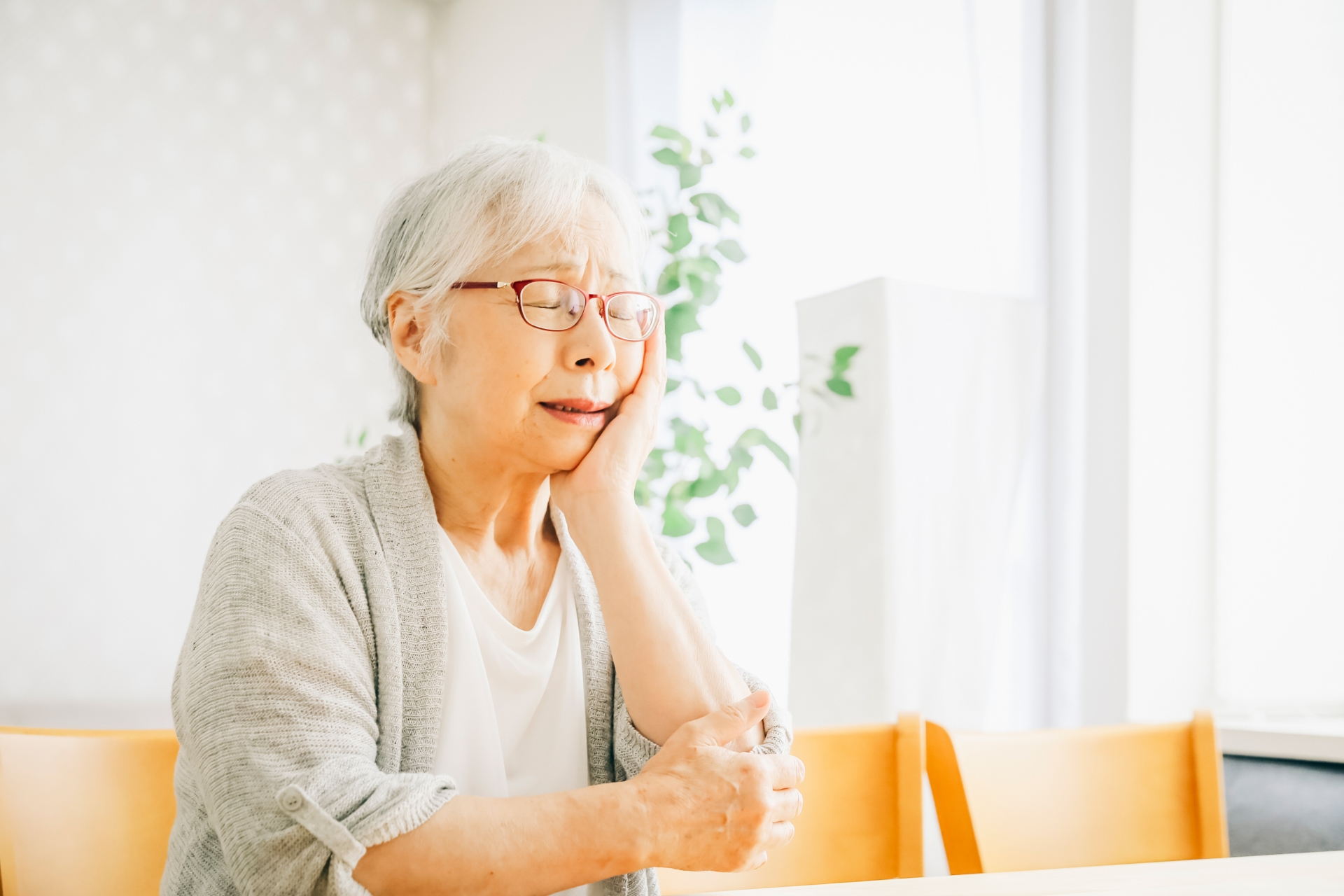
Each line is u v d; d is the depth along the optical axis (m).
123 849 0.96
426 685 0.83
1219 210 1.86
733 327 2.48
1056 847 1.12
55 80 2.80
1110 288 2.00
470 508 0.92
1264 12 1.83
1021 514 2.06
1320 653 1.75
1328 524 1.75
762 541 2.39
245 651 0.71
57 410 2.75
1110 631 1.97
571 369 0.86
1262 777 1.71
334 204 3.26
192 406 2.96
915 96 2.23
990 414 1.74
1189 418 1.87
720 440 2.47
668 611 0.85
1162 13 1.93
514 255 0.85
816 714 1.65
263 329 3.10
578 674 0.95
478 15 3.37
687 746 0.75
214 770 0.68
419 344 0.89
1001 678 2.03
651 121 2.79
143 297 2.90
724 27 2.60
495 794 0.87
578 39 2.99
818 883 1.06
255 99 3.12
